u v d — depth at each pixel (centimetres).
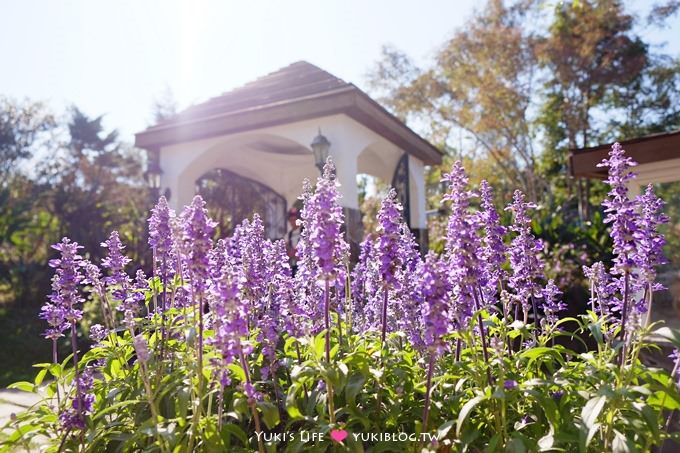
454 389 222
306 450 202
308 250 249
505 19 2130
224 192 1384
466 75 2089
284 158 1270
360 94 781
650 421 174
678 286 450
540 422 208
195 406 195
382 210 215
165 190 934
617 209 212
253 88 1029
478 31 2069
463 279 207
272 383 223
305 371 189
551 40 1975
